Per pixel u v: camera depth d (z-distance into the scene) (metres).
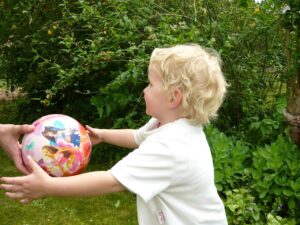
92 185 1.65
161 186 1.69
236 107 4.21
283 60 4.36
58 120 1.92
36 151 1.82
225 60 4.05
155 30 4.04
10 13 5.10
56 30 4.70
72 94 5.06
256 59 4.31
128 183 1.66
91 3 4.53
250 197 3.29
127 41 4.03
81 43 4.37
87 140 1.94
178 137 1.74
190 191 1.76
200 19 4.09
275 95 4.29
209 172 1.80
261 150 3.50
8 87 5.89
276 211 3.25
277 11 4.04
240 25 4.33
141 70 3.70
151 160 1.69
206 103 1.79
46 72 5.02
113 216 3.56
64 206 3.69
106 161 4.57
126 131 2.24
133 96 4.16
